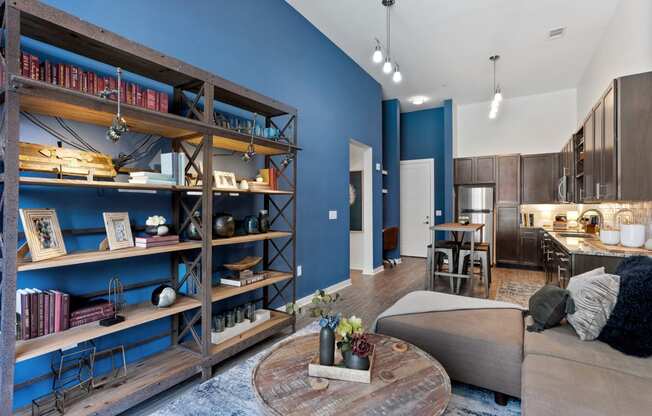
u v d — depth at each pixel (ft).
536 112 22.11
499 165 21.97
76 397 5.95
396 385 4.66
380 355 5.59
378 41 15.12
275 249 12.06
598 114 11.10
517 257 21.18
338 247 15.81
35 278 6.10
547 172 20.83
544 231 17.72
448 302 8.68
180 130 7.53
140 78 7.66
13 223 4.75
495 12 12.81
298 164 13.17
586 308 6.29
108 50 6.30
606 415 4.01
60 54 6.32
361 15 13.08
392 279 17.97
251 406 6.47
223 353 7.91
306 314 12.09
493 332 6.74
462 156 24.47
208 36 9.29
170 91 8.34
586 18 13.15
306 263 13.62
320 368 4.93
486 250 14.69
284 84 12.26
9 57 4.68
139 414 6.19
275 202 12.17
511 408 6.35
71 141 6.64
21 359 4.83
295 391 4.53
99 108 5.80
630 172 9.03
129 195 7.58
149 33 7.79
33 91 4.98
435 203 24.95
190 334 8.66
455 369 6.78
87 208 6.84
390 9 12.67
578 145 15.66
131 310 7.02
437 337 6.95
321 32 14.37
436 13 12.85
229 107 10.02
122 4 7.27
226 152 10.25
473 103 24.06
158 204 8.16
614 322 6.01
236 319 9.02
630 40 11.20
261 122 11.25
